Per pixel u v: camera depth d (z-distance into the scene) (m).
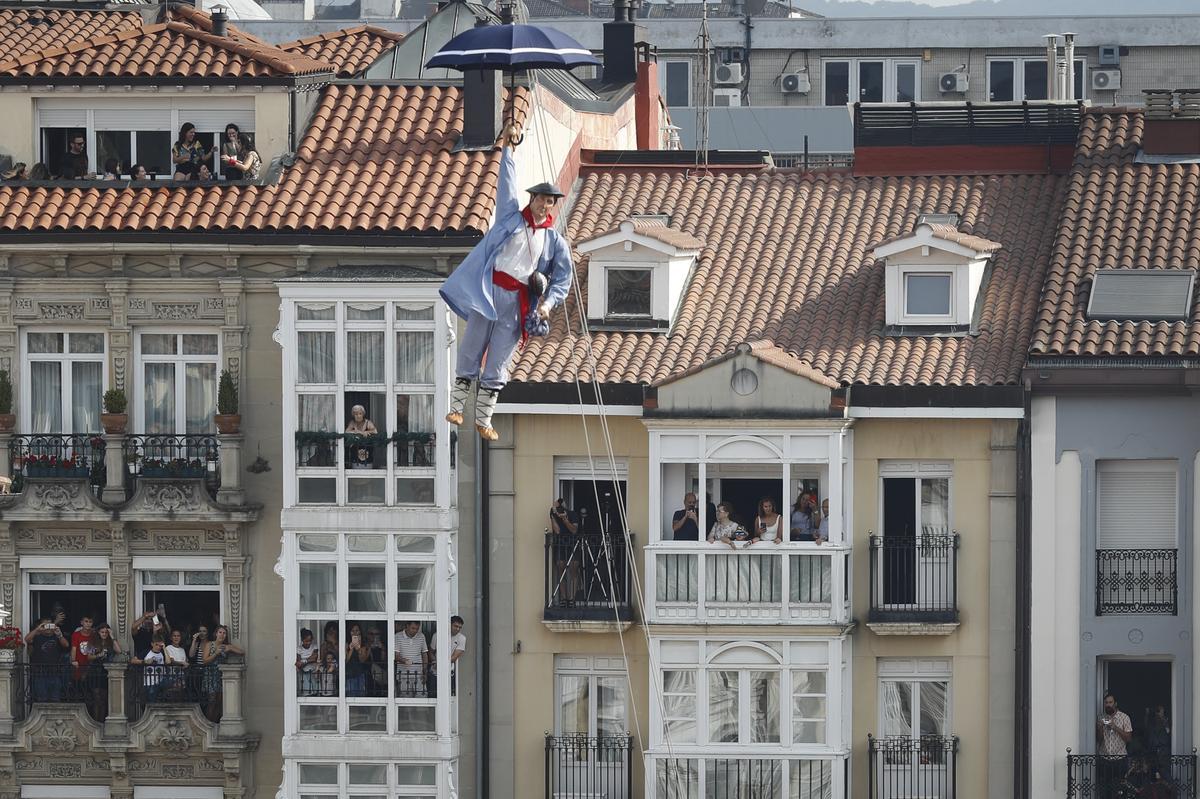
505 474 174.25
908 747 172.62
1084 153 188.75
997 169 193.88
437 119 182.25
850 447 172.38
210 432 177.88
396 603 173.38
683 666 172.50
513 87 112.31
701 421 170.25
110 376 177.50
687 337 177.62
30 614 178.38
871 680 173.62
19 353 178.25
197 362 177.75
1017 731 171.12
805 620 170.75
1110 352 168.38
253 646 176.38
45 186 177.88
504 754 175.25
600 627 172.88
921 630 171.00
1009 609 171.50
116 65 178.12
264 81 177.62
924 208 189.62
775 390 169.75
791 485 171.88
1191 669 170.62
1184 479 170.12
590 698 175.75
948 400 169.75
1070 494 170.75
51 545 177.38
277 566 173.62
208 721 174.00
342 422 173.12
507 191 110.44
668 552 171.62
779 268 184.50
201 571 177.38
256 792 176.62
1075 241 179.38
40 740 175.38
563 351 175.75
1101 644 170.75
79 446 177.12
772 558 171.00
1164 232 178.88
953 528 172.12
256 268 174.88
